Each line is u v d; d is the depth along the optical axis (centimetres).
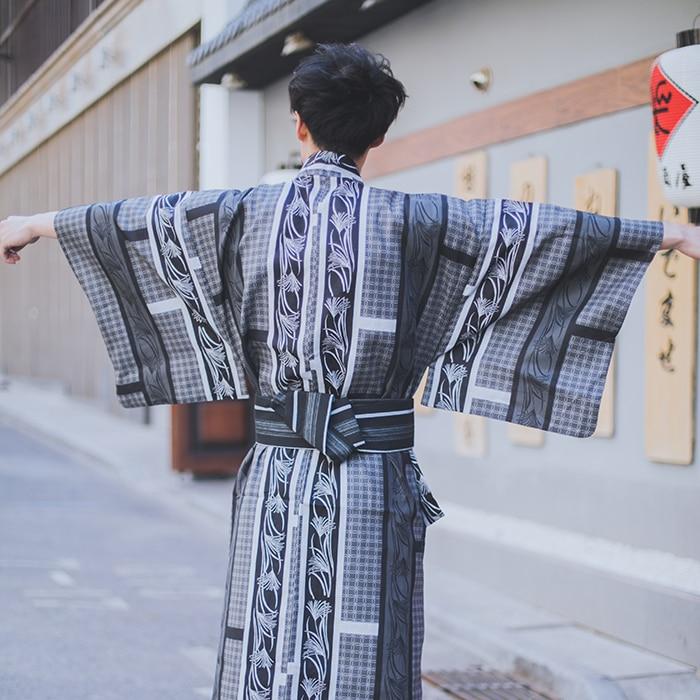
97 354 1549
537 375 216
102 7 1012
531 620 481
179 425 945
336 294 202
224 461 956
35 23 1320
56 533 734
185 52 838
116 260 219
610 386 466
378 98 209
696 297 419
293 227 204
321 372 203
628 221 214
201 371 222
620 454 465
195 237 212
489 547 535
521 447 535
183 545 714
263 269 205
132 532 753
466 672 441
